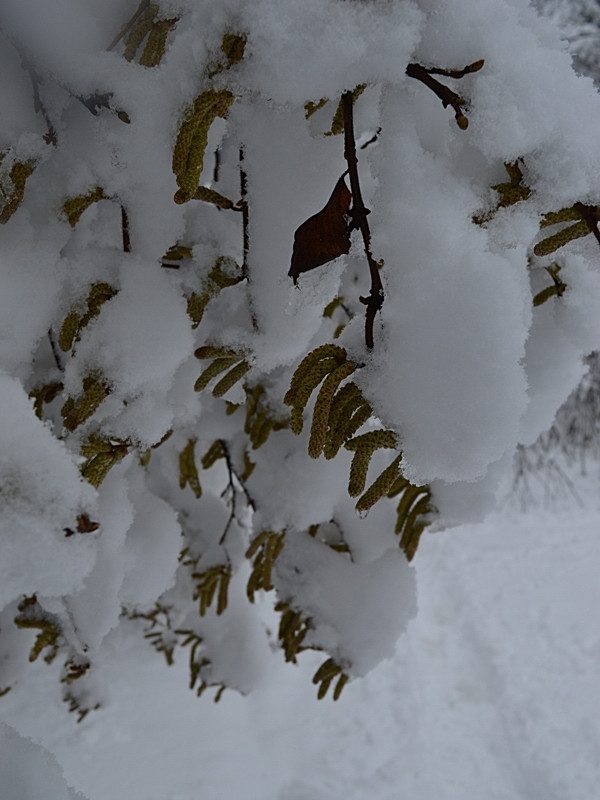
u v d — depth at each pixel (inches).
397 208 28.3
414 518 53.4
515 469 275.9
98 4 31.6
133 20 30.7
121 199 37.1
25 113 33.4
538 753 139.8
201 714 122.4
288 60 26.6
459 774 130.6
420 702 147.8
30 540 27.6
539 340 48.9
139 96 32.3
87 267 38.2
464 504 50.9
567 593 209.0
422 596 199.3
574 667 171.8
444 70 26.8
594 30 227.8
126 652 131.0
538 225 28.2
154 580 61.2
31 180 35.7
